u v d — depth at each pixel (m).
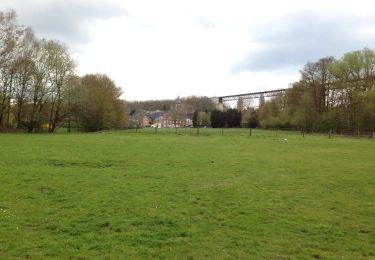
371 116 90.25
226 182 21.05
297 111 109.62
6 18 73.69
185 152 37.03
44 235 11.49
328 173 24.97
